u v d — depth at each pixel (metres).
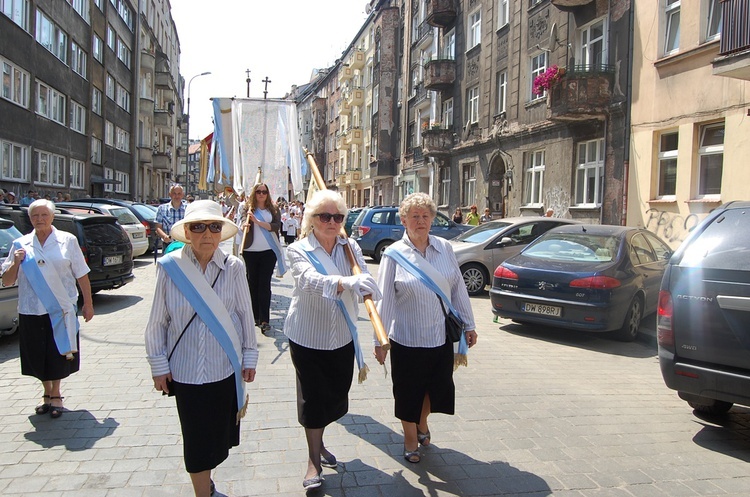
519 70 20.28
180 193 9.30
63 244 4.67
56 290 4.54
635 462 3.93
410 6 33.75
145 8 44.53
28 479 3.51
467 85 24.77
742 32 10.09
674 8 13.34
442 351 3.76
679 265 4.54
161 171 53.41
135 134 40.38
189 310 2.98
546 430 4.48
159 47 50.97
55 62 25.28
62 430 4.29
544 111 18.52
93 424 4.42
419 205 3.77
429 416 4.74
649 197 13.91
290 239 22.44
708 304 4.28
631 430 4.53
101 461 3.78
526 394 5.39
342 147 51.41
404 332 3.76
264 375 5.74
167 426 4.39
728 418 4.84
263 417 4.61
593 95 15.04
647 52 14.02
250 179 10.11
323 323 3.49
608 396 5.40
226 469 3.71
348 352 3.60
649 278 8.33
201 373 2.96
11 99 21.02
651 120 13.87
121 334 7.48
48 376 4.48
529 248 8.81
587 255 8.15
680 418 4.83
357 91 46.56
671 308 4.50
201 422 2.97
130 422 4.46
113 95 35.72
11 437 4.15
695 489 3.56
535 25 19.23
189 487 3.45
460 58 25.55
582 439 4.32
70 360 4.59
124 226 15.11
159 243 17.42
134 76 40.25
